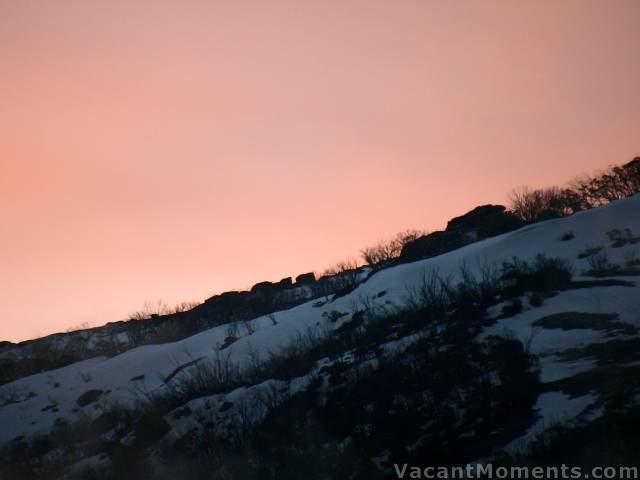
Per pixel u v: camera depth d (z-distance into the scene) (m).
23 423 27.16
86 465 19.28
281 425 16.72
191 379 22.83
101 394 28.45
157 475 17.12
